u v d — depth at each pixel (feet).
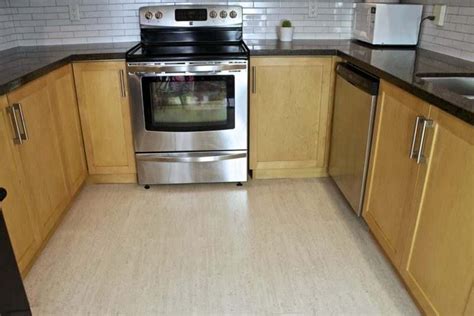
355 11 9.71
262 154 9.23
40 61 7.32
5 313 4.95
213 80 8.29
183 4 9.57
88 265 6.61
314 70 8.57
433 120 4.79
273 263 6.64
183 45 9.22
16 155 5.82
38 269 6.50
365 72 7.16
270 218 7.95
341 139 8.29
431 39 8.28
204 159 8.87
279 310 5.69
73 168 8.27
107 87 8.43
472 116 3.98
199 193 8.95
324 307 5.73
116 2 9.66
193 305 5.79
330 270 6.47
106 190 9.09
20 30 9.67
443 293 4.71
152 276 6.36
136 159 8.92
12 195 5.70
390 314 5.59
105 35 9.91
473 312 4.14
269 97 8.72
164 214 8.12
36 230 6.50
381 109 6.39
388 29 8.62
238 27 9.40
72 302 5.84
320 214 8.10
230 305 5.79
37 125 6.56
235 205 8.45
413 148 5.25
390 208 6.20
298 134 9.11
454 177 4.40
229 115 8.63
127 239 7.30
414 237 5.41
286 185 9.30
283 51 8.36
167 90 8.34
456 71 6.17
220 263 6.65
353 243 7.16
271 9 9.93
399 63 6.89
